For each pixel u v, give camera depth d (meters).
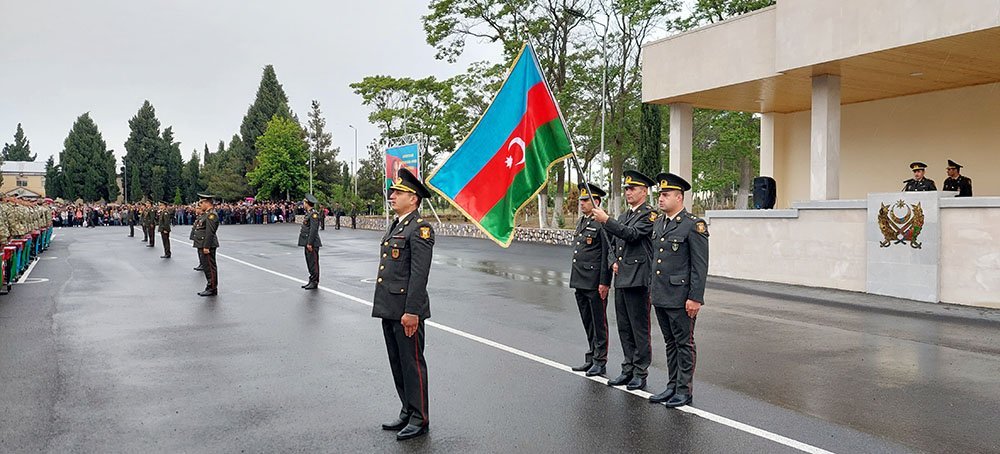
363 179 62.75
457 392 6.50
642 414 5.81
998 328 9.70
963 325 9.91
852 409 5.93
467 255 22.30
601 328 7.10
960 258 11.60
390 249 5.52
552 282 15.11
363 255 23.14
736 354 8.05
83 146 89.00
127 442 5.19
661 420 5.65
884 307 11.52
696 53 17.73
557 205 32.34
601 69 29.48
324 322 10.28
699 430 5.40
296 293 13.58
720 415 5.77
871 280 12.93
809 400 6.20
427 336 9.12
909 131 17.94
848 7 13.66
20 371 7.30
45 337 9.13
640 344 6.57
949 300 11.75
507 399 6.27
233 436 5.33
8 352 8.22
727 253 16.14
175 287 14.57
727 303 12.09
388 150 32.81
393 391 6.59
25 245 17.78
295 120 81.12
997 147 16.09
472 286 14.43
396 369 5.56
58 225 54.25
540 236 28.33
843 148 19.66
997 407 5.99
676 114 19.44
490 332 9.40
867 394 6.39
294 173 68.19
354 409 6.03
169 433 5.39
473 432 5.40
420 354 5.43
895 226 12.41
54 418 5.75
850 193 19.45
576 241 7.24
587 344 8.62
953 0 11.95
